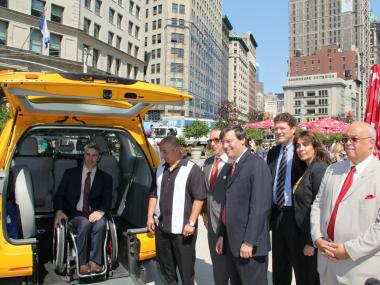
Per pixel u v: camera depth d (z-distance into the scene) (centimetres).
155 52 8881
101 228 395
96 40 4562
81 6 4300
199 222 836
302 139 348
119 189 520
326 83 14075
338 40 16512
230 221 333
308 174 347
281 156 386
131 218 488
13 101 374
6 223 349
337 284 283
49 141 582
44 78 348
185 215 380
